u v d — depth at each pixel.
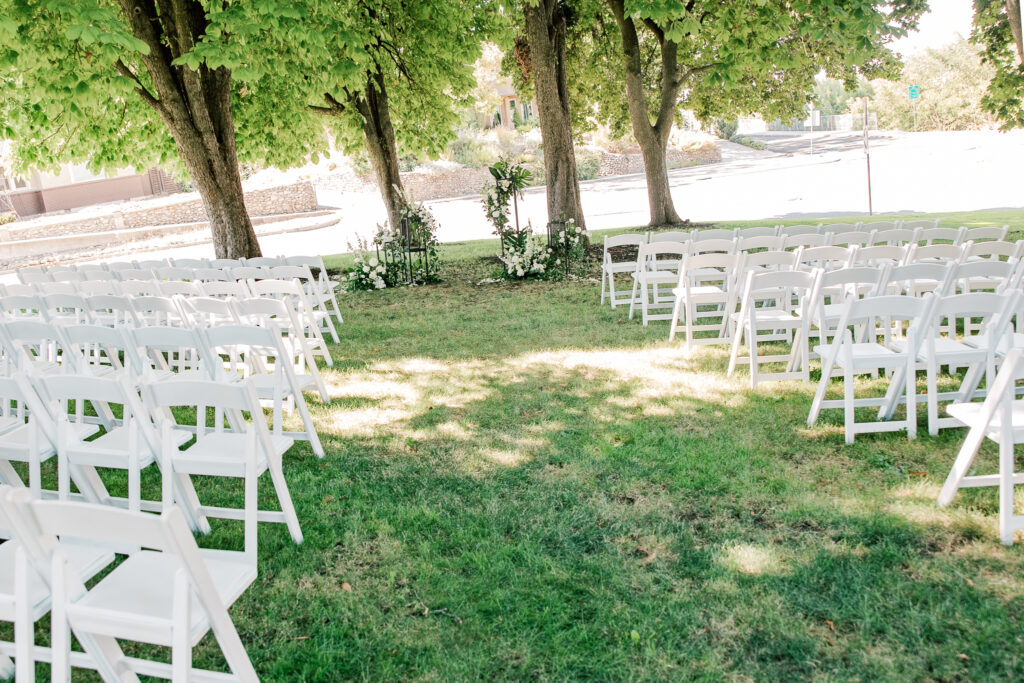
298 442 5.35
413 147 17.31
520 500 4.24
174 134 11.89
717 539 3.70
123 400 3.49
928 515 3.78
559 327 8.56
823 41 16.14
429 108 16.42
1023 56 11.16
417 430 5.48
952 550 3.46
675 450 4.80
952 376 6.08
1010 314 4.42
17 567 2.34
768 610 3.12
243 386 3.31
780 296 7.27
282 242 23.52
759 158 45.53
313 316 7.48
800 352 6.06
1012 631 2.88
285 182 33.34
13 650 2.75
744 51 12.73
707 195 27.80
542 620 3.15
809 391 5.83
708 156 44.28
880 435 4.88
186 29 11.10
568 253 12.50
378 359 7.62
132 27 10.99
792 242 7.96
